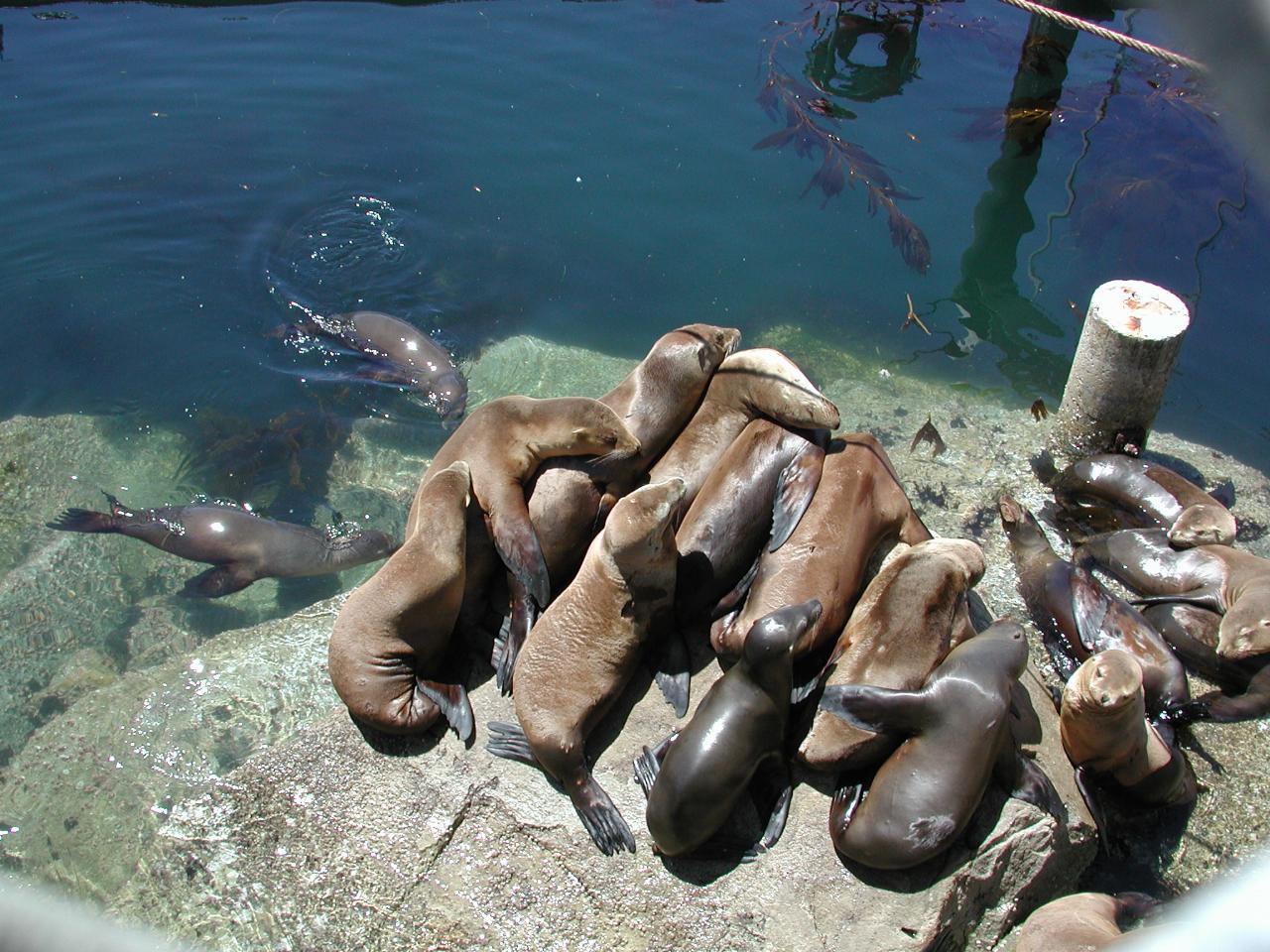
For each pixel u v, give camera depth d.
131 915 5.02
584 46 13.62
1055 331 9.56
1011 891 4.87
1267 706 6.05
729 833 4.89
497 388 9.70
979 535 7.42
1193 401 8.95
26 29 14.04
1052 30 12.16
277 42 13.87
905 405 8.92
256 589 7.95
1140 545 6.88
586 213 11.12
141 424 9.28
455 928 4.81
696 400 6.53
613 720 5.34
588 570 5.11
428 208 11.31
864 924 4.57
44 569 7.97
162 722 6.32
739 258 10.57
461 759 5.27
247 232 11.12
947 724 4.61
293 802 5.23
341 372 9.82
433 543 5.34
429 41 13.85
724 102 12.42
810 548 5.39
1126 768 5.33
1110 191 10.63
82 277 10.64
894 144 11.49
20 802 6.13
